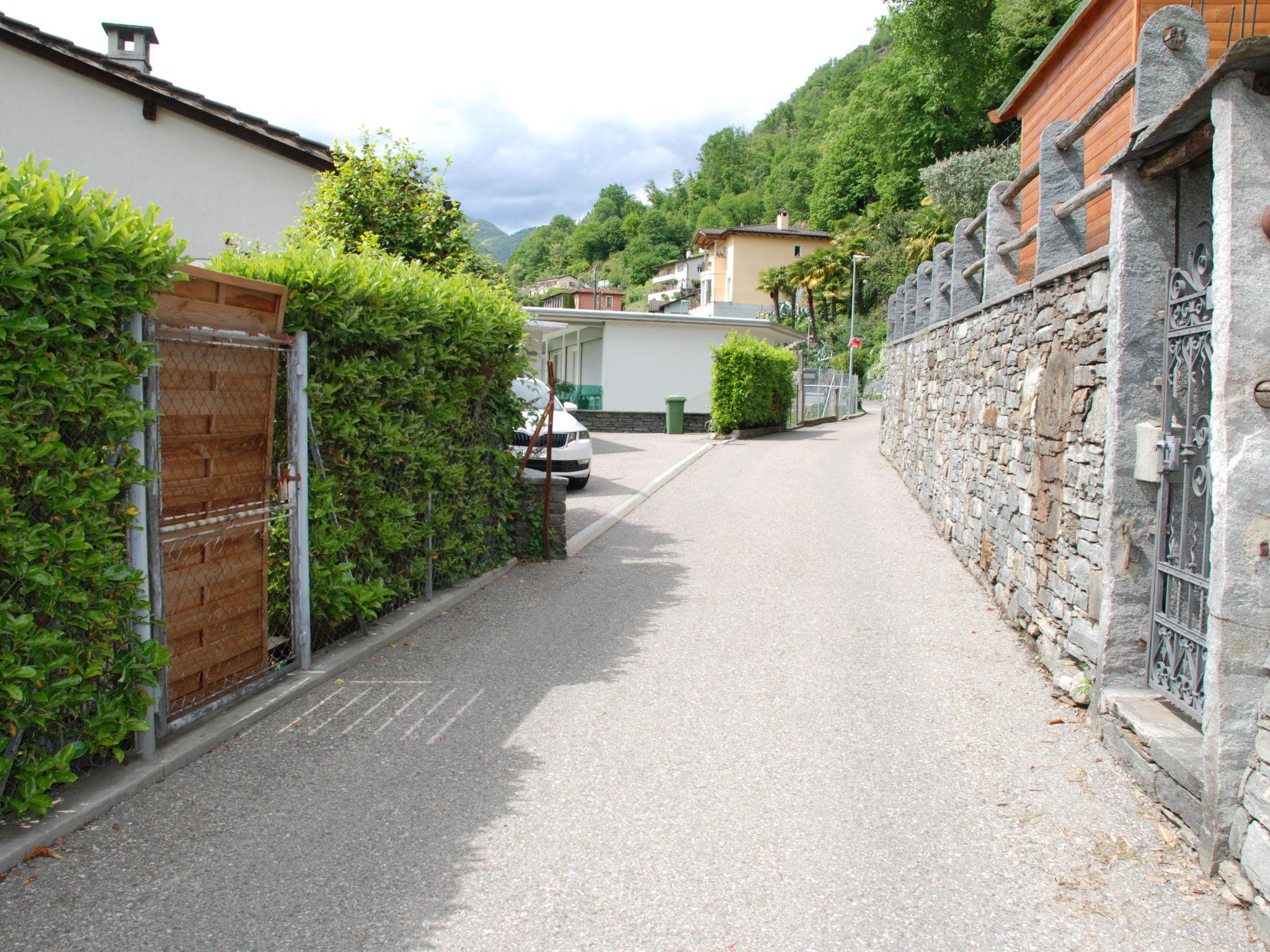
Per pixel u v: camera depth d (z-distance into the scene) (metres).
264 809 3.59
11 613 3.12
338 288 5.14
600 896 3.02
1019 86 10.75
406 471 6.30
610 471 16.50
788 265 57.12
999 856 3.31
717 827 3.52
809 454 19.50
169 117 11.17
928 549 9.37
